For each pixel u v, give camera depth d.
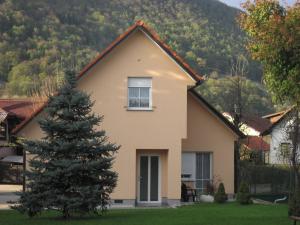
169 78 28.22
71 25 89.25
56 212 22.38
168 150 28.12
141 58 28.22
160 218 19.86
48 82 52.12
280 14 16.88
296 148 31.53
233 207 25.95
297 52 15.67
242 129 42.06
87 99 19.83
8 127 53.16
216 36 81.44
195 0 98.50
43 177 18.98
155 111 28.16
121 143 28.03
